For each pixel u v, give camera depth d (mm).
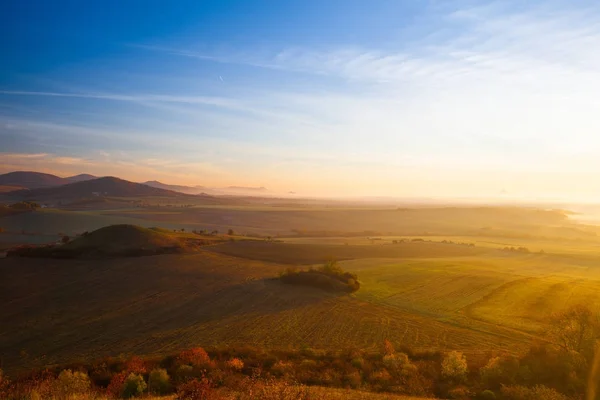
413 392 25984
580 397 24516
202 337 43219
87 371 28891
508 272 85750
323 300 60281
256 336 43344
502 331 45312
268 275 76938
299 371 29234
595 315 30234
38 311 53500
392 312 54094
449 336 43312
